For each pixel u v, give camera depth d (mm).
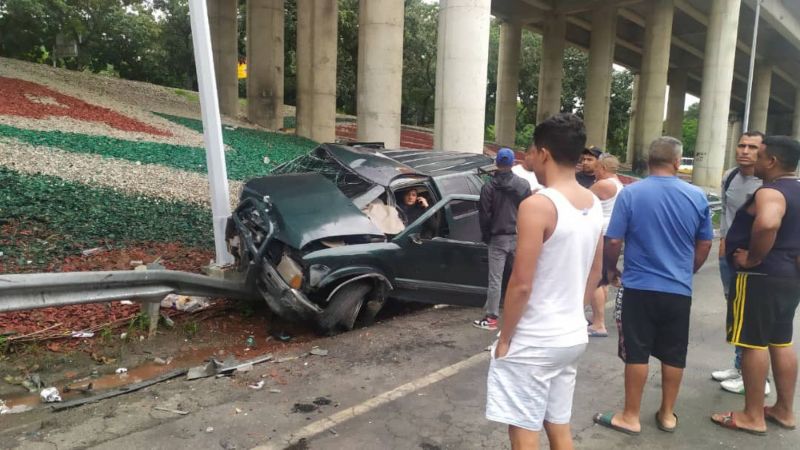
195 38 6148
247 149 15805
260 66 23812
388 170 6281
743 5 34625
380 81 18375
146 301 5043
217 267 6246
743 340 3852
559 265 2488
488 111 60719
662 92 32938
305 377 4527
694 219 3635
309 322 5578
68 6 28734
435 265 6059
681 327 3744
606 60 35188
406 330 5805
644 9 36344
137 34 34781
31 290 4043
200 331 5531
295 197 5789
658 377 4859
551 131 2535
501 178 5684
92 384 4344
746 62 51406
